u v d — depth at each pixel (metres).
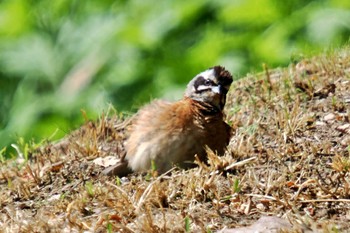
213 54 20.81
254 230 9.58
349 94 13.11
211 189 10.38
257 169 11.17
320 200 10.23
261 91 13.71
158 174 11.50
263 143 11.96
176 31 21.97
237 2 21.25
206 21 21.91
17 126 19.95
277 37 20.50
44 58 21.75
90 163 12.08
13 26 22.70
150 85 20.81
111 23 22.30
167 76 20.67
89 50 21.86
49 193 11.38
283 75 13.93
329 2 20.86
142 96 20.20
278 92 13.46
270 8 21.28
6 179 12.05
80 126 13.98
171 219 9.81
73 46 22.02
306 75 13.88
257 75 14.40
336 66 13.83
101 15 22.53
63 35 22.27
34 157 12.80
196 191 10.37
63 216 10.35
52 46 22.06
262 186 10.51
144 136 11.53
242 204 10.23
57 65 21.73
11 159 13.02
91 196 10.72
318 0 21.08
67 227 10.03
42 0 22.89
